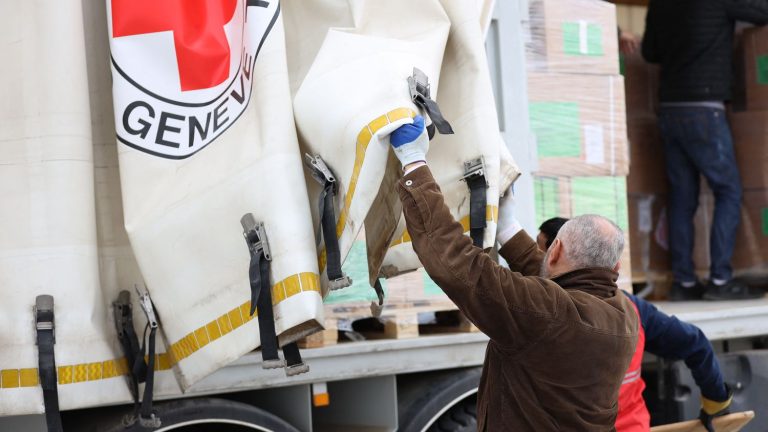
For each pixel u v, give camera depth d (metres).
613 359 2.70
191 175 2.74
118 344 2.86
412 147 2.48
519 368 2.69
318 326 2.53
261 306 2.53
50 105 2.74
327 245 2.51
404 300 3.83
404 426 3.79
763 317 4.87
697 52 5.87
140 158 2.76
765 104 6.08
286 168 2.58
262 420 3.42
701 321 4.66
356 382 3.88
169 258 2.72
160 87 2.77
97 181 2.91
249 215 2.60
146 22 2.76
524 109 4.31
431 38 2.70
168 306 2.76
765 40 6.07
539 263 3.16
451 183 2.79
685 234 5.97
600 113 4.82
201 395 3.39
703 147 5.88
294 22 2.88
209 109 2.76
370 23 2.73
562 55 4.73
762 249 6.07
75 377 2.71
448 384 3.87
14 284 2.70
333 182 2.52
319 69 2.61
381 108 2.43
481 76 2.76
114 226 2.91
